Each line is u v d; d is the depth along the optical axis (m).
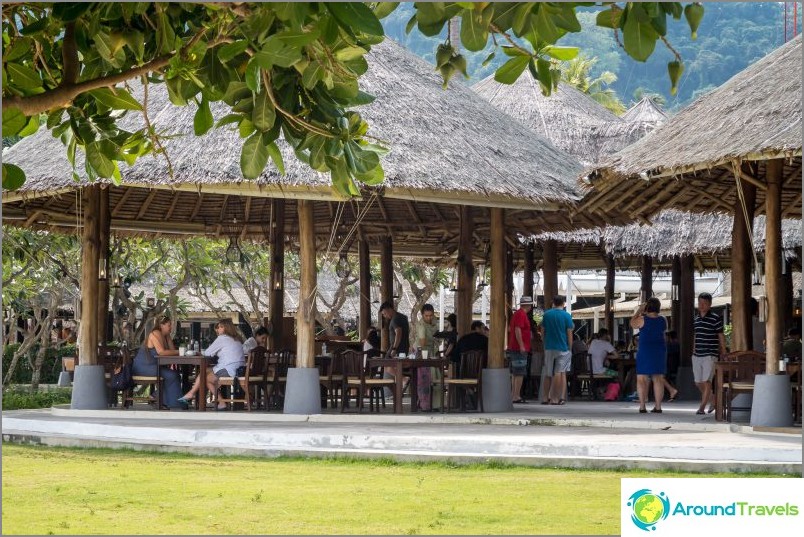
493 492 8.69
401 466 10.61
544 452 10.63
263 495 8.60
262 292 34.47
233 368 15.43
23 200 16.86
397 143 14.51
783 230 20.66
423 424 13.72
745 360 12.96
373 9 4.87
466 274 17.09
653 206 15.89
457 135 15.49
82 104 5.71
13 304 25.56
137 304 24.44
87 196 15.61
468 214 17.20
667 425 12.51
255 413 14.55
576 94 24.69
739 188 12.17
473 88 24.41
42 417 14.85
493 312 15.44
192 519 7.50
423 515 7.62
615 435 11.61
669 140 13.72
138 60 5.11
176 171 13.67
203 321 38.31
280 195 13.88
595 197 15.23
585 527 7.09
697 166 12.13
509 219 19.23
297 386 14.43
